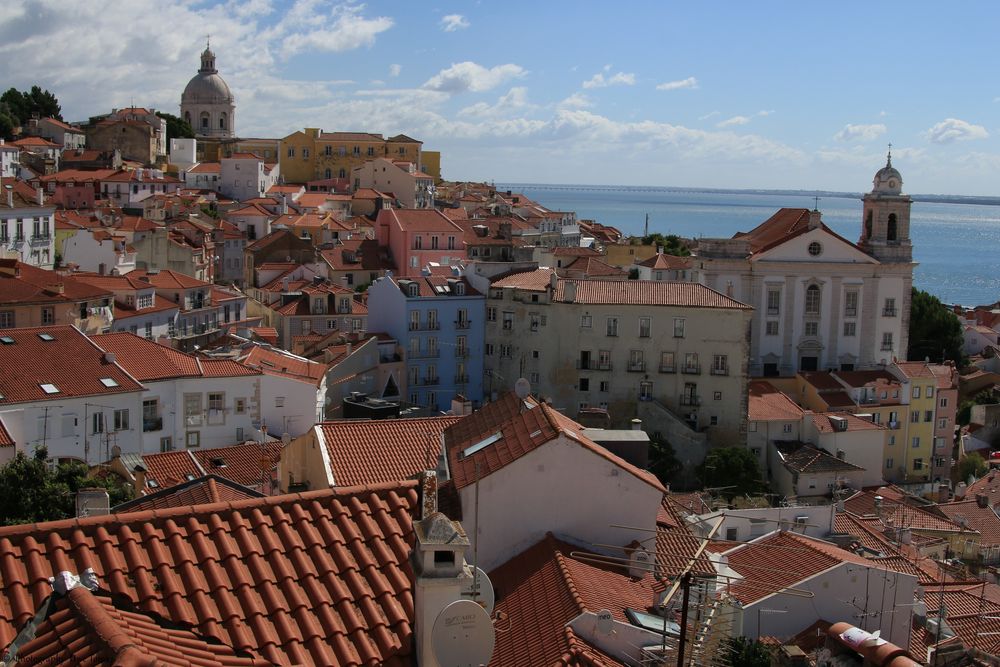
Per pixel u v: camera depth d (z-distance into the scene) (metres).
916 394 135.62
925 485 133.25
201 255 177.00
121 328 120.62
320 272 178.25
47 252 145.12
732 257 157.25
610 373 129.12
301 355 126.12
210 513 20.11
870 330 160.00
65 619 16.91
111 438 80.12
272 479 66.00
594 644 31.83
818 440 124.81
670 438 125.56
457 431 49.19
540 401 49.34
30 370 78.69
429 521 18.91
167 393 88.12
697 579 35.62
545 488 39.66
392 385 127.50
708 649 31.27
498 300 135.25
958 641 52.38
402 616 19.08
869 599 49.22
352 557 20.02
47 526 18.89
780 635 46.94
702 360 127.62
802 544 52.97
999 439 150.62
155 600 18.12
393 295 134.00
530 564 37.91
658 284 132.75
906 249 160.88
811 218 159.12
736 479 117.12
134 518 19.53
